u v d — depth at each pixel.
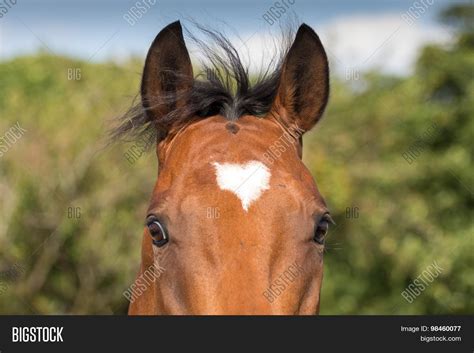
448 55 14.07
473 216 13.20
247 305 3.81
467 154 13.27
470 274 12.53
